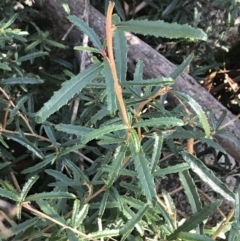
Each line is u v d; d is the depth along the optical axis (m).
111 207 0.52
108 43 0.33
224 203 0.83
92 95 0.70
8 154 0.71
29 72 0.86
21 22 0.90
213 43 1.04
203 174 0.45
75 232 0.45
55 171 0.58
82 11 0.85
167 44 1.02
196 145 0.89
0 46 0.75
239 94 1.09
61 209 0.56
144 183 0.37
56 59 0.88
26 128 0.69
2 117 0.71
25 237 0.49
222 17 1.00
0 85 0.68
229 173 0.81
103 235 0.46
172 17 0.96
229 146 0.79
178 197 0.86
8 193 0.45
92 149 0.68
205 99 0.84
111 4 0.31
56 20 0.88
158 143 0.46
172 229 0.48
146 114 0.54
